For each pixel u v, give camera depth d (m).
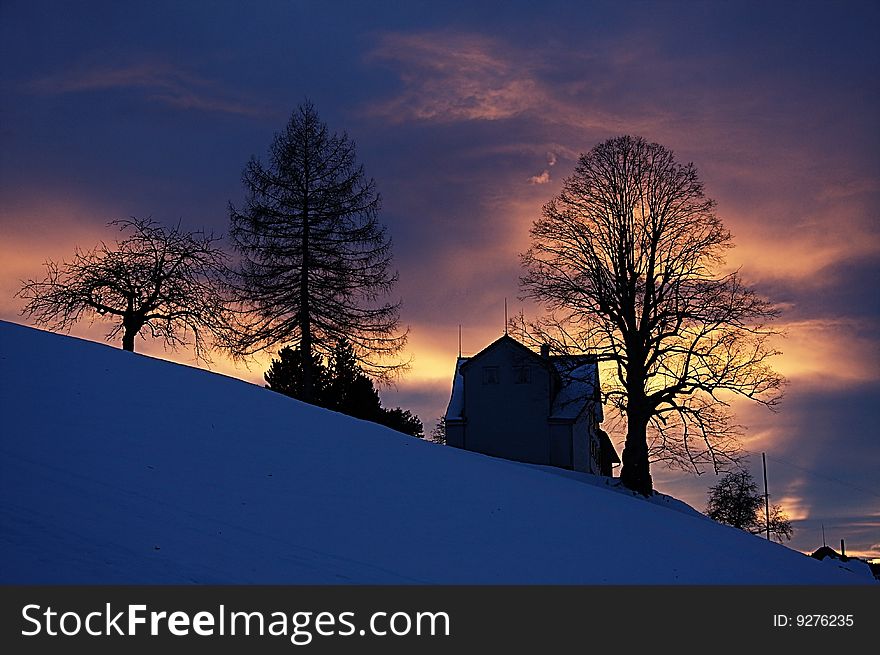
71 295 38.97
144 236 40.38
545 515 22.77
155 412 22.66
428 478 23.36
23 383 22.38
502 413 50.59
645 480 38.41
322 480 20.97
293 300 43.78
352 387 52.38
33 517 14.84
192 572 14.45
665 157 41.28
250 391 27.61
